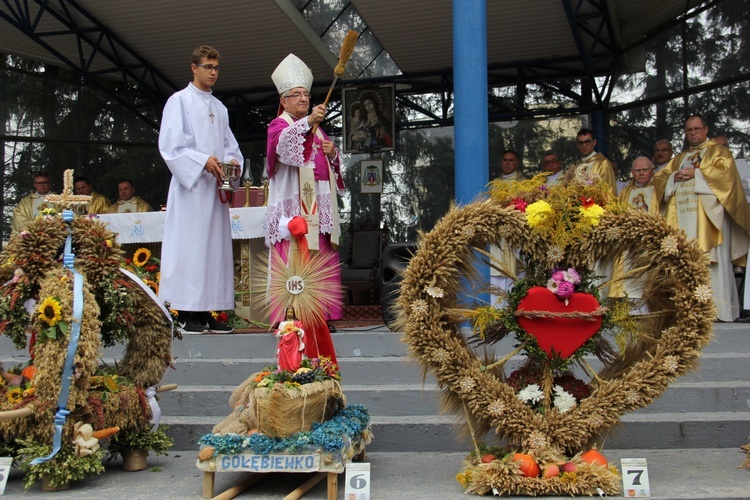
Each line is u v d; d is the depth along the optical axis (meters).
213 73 6.82
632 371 4.17
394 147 14.05
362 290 11.27
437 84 14.24
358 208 14.39
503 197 4.44
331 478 3.98
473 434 4.23
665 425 4.99
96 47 12.80
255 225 7.48
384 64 13.98
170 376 5.83
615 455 4.82
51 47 12.57
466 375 4.15
